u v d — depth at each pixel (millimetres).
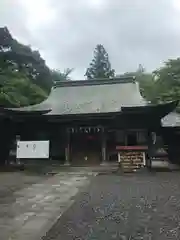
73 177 13555
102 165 17547
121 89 22359
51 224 7336
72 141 19531
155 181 12219
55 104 21469
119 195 9969
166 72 36406
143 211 8172
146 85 41781
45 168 16719
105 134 18531
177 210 8125
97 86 23234
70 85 23984
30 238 6457
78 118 18297
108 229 6941
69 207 8719
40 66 42344
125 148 15250
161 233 6590
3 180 12984
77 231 6867
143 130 18250
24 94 33469
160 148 18844
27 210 8438
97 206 8773
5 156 18797
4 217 7824
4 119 19219
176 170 15562
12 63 37062
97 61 60469
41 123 19688
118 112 17312
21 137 19641
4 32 34500
